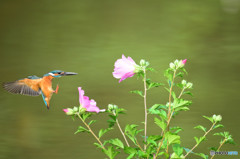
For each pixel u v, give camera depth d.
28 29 21.84
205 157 3.53
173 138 3.11
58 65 14.79
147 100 11.03
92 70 14.07
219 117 3.43
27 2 30.55
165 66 14.57
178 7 28.69
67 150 7.78
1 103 10.73
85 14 26.38
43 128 8.96
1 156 7.54
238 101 10.81
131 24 23.27
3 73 13.73
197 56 16.14
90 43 18.67
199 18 24.67
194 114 9.83
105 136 8.57
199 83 12.55
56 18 24.94
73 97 11.20
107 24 23.31
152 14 26.34
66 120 9.50
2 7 28.47
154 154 3.59
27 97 11.28
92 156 7.62
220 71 13.95
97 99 11.09
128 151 3.42
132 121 9.39
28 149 7.79
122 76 3.33
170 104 3.39
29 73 13.75
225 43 18.47
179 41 19.02
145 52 16.89
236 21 23.64
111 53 16.73
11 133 8.66
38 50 17.31
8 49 17.52
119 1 31.70
